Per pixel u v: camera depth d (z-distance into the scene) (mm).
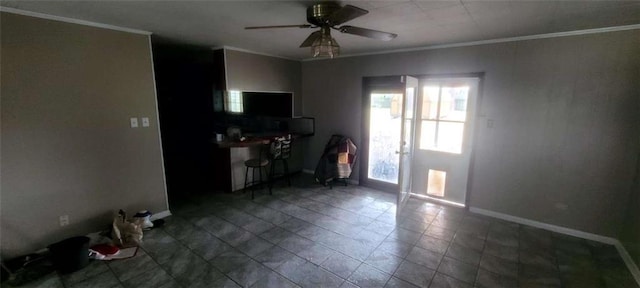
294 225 3256
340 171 4508
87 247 2457
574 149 2906
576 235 2998
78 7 2199
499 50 3174
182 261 2547
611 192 2779
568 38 2783
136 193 3186
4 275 2303
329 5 2023
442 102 3754
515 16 2309
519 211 3305
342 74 4637
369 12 2225
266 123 5035
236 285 2234
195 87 5375
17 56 2299
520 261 2551
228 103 4359
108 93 2846
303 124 5258
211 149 4508
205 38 3355
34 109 2422
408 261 2555
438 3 2010
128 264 2498
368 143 4562
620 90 2631
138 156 3158
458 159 3750
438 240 2922
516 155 3232
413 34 2979
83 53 2639
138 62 3037
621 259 2580
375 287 2215
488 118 3354
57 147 2578
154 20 2566
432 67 3697
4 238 2375
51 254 2400
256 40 3455
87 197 2812
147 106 3172
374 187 4582
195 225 3242
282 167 5148
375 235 3025
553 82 2920
